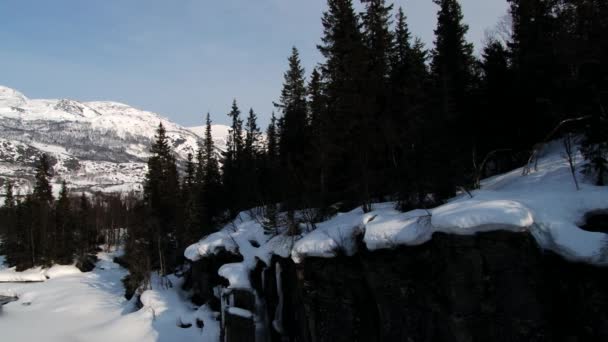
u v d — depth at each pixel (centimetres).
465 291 1277
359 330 1678
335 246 1742
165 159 4962
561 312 1206
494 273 1251
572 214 1253
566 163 1655
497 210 1243
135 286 3931
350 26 2844
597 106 1478
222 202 4962
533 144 2197
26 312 4178
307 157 3189
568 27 2195
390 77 2942
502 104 2336
